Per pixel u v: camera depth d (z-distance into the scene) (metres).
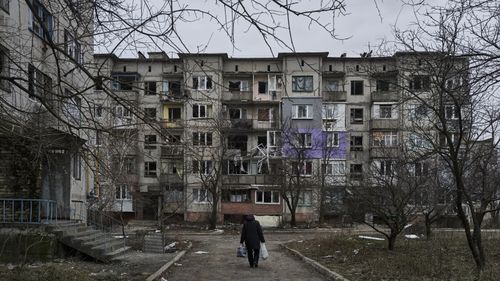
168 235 30.52
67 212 19.70
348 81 46.72
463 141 12.20
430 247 16.81
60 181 19.78
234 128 45.09
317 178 42.28
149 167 45.66
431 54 8.58
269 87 47.19
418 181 17.17
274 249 23.00
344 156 45.94
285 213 46.53
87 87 6.03
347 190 22.22
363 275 12.43
